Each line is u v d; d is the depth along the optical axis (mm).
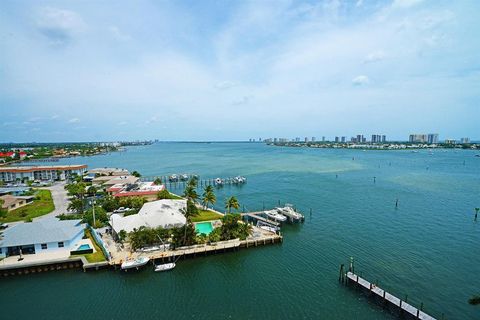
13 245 53125
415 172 175750
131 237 57781
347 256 57750
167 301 43031
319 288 46219
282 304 42125
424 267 52656
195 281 48719
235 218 66625
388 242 64750
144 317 39344
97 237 60375
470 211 89250
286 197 111562
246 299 43469
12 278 49312
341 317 39094
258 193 120438
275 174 172875
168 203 79438
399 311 39000
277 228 73500
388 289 45469
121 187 112875
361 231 72125
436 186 130000
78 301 43031
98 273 50875
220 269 52875
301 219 80375
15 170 144250
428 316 37125
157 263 54469
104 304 42312
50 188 126875
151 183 124750
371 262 54844
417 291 44875
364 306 41500
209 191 89438
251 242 62719
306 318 39000
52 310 40969
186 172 190875
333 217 84250
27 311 40812
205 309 41031
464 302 42188
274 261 56031
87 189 109750
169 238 61969
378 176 160375
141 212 73312
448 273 50469
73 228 61125
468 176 158000
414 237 67688
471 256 57219
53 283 47844
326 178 155250
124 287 46812
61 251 55969
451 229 73062
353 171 182750
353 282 46312
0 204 78375
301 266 53844
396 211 89812
